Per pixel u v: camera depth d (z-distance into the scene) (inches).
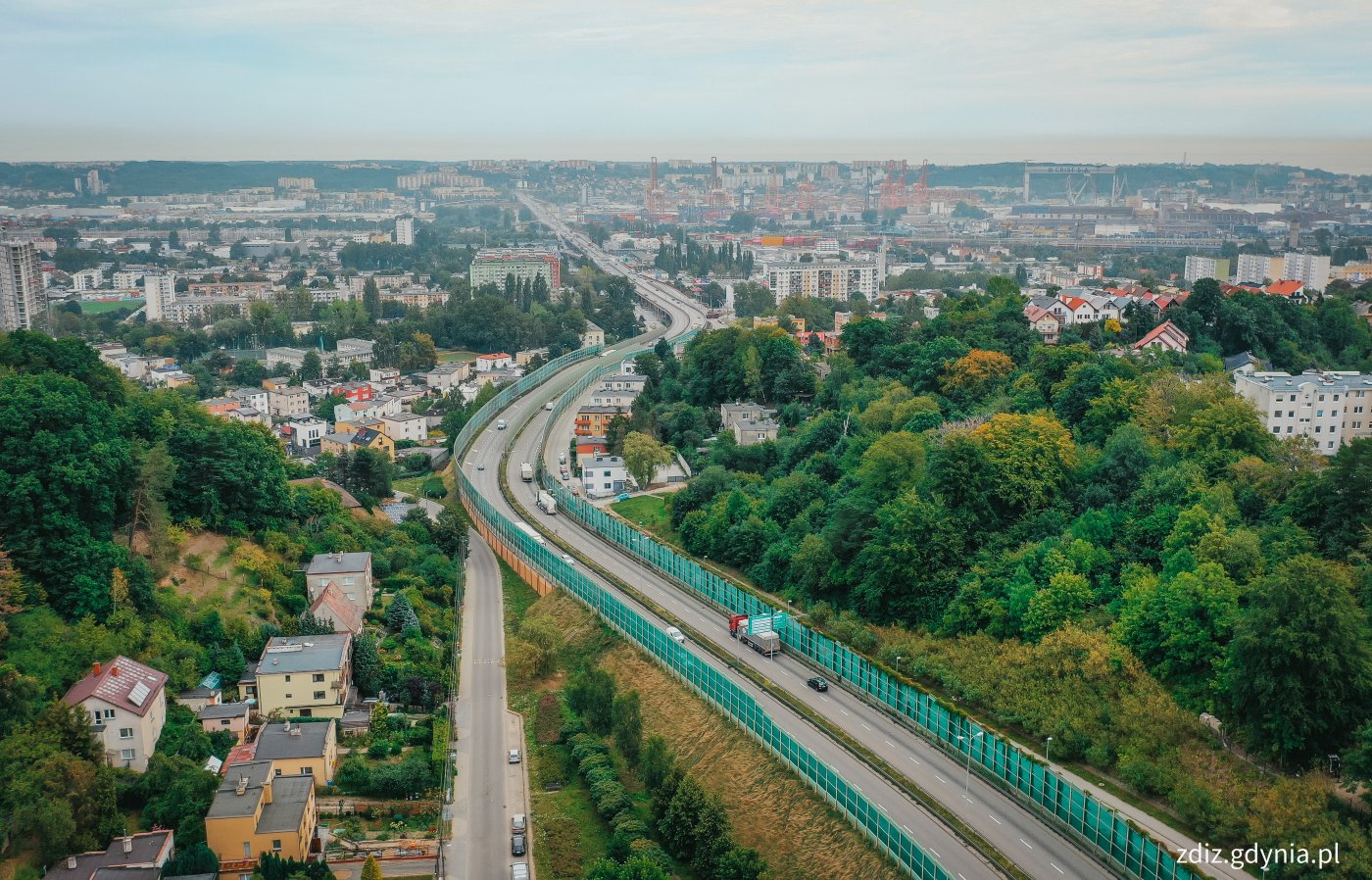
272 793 6609.3
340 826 6865.2
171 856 6156.5
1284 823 5546.3
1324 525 7667.3
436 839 6781.5
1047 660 7298.2
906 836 5861.2
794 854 6451.8
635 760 7613.2
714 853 6427.2
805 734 7357.3
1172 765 6284.5
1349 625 6107.3
